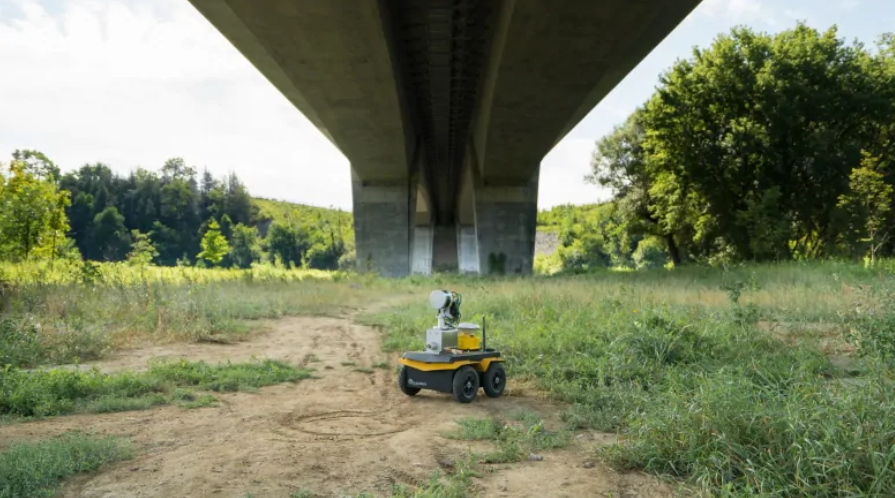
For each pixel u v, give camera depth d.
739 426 5.35
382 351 13.42
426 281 39.41
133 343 13.15
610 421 7.00
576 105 35.75
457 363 8.38
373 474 5.45
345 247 166.62
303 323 18.42
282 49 28.08
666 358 9.69
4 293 15.55
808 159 42.78
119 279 19.44
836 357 9.70
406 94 40.75
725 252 48.47
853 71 43.91
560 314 14.92
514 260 55.75
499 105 36.03
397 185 56.00
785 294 16.56
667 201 51.97
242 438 6.63
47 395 8.01
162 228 157.50
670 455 5.46
